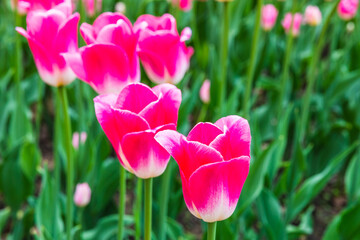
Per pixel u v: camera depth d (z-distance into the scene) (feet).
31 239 4.07
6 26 5.38
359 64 5.16
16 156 3.61
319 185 3.53
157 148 1.93
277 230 3.47
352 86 4.66
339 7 4.82
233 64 5.19
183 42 2.40
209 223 1.86
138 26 2.19
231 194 1.83
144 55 2.38
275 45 5.71
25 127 4.01
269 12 4.69
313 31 5.82
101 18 2.20
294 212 3.64
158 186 3.53
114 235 3.58
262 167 3.12
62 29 2.23
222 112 3.31
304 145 5.00
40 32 2.23
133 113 1.86
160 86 1.91
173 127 1.86
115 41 2.15
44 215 3.23
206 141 1.81
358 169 3.76
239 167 1.79
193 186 1.80
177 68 2.41
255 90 5.82
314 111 5.40
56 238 3.21
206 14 5.16
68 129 2.45
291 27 3.82
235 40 5.75
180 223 4.47
